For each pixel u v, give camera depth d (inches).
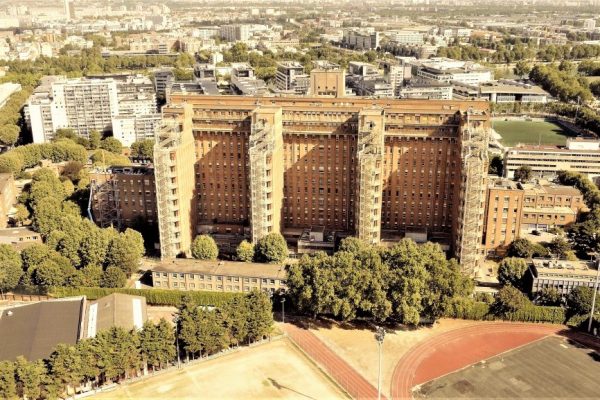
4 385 7780.5
